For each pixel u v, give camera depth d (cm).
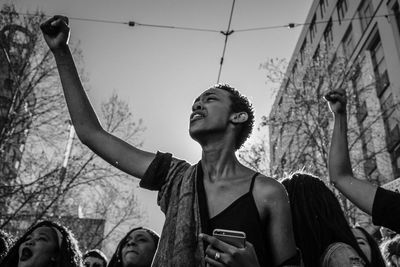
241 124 215
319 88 1595
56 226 372
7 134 1188
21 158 1225
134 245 423
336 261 208
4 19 1223
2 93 1214
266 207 186
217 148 204
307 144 1470
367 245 311
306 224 236
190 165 207
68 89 221
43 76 1246
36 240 350
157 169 204
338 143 285
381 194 254
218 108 210
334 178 278
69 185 1195
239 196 188
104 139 215
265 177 198
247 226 178
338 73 1780
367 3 2345
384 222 248
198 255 172
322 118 1480
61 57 225
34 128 1232
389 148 1856
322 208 240
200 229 178
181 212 182
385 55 2056
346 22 2512
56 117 1256
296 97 1575
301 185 251
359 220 1273
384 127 1912
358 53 2298
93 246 1502
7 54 1205
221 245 152
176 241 175
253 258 153
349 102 1755
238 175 200
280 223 185
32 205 1219
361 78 2170
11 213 1188
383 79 2067
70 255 363
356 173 1823
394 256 322
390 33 2038
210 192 193
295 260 182
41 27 226
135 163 210
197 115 211
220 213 183
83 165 1225
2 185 1163
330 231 231
